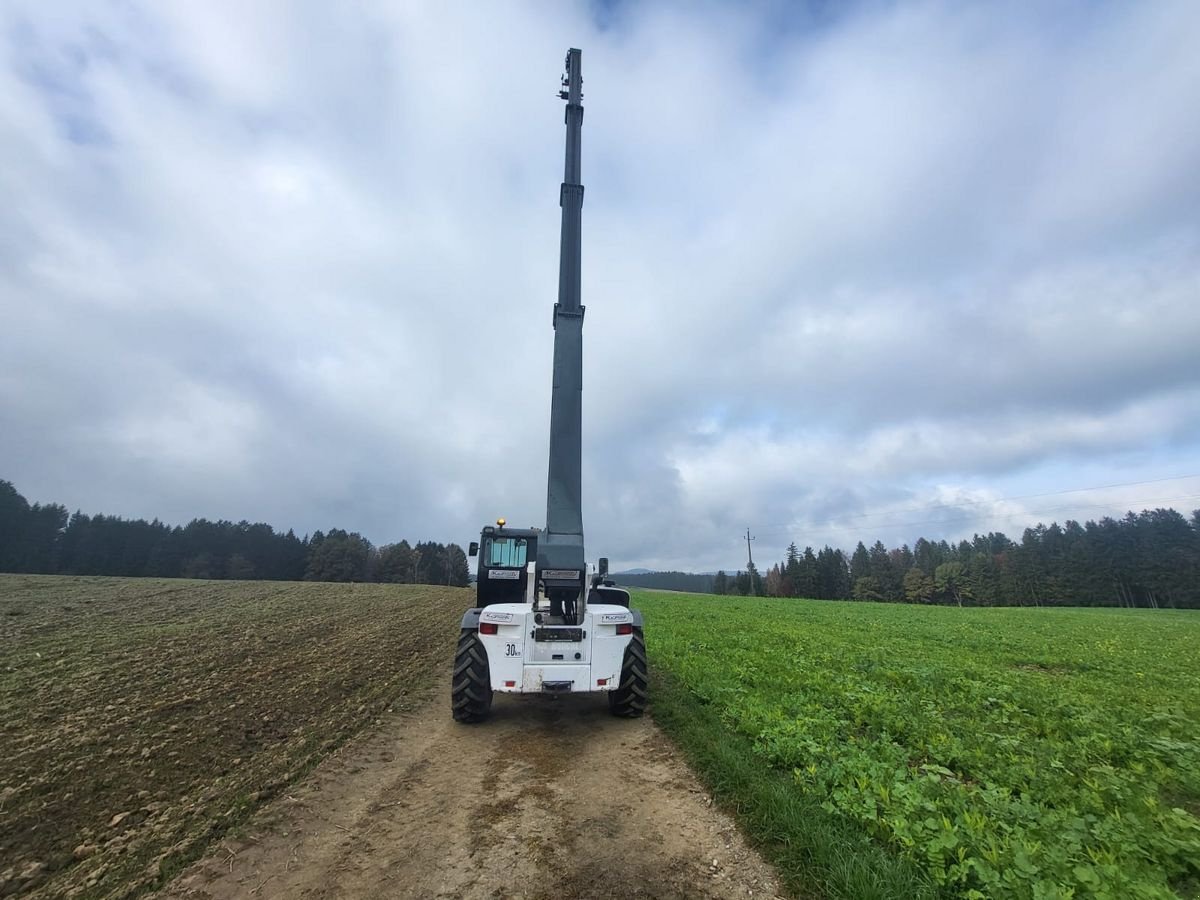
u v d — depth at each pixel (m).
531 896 3.66
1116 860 3.73
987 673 10.81
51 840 4.33
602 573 9.62
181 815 4.75
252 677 10.07
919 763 5.85
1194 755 6.02
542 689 7.25
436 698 8.98
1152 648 16.88
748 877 3.85
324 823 4.68
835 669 10.98
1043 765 5.61
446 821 4.72
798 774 5.24
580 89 10.43
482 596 8.94
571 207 9.66
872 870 3.65
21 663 10.90
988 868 3.52
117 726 7.08
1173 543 78.94
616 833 4.49
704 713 7.60
